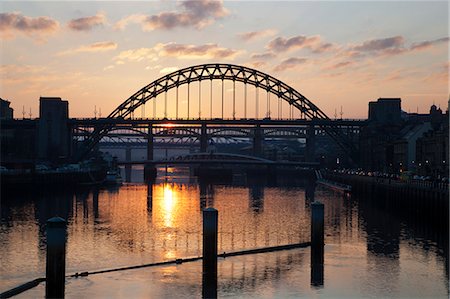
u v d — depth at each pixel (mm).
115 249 81062
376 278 65188
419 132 186375
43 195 171875
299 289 60688
